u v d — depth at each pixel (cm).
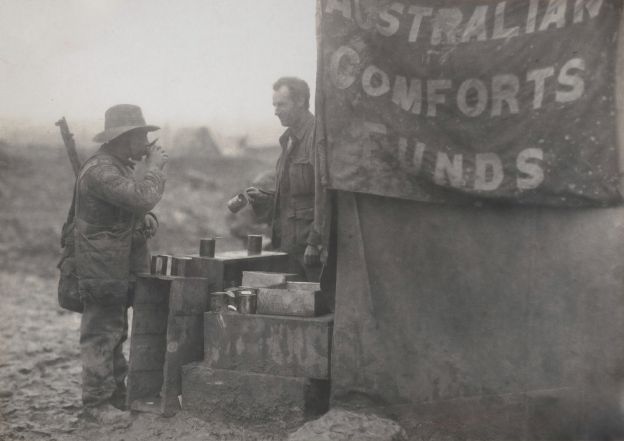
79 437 374
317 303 376
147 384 406
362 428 332
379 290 352
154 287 410
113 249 397
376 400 354
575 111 300
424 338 346
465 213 336
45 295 907
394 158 332
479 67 317
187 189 1816
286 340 366
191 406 380
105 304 402
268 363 370
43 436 376
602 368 314
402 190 332
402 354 349
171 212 1616
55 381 485
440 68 323
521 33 310
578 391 318
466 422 339
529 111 309
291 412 359
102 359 403
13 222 1330
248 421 367
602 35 297
